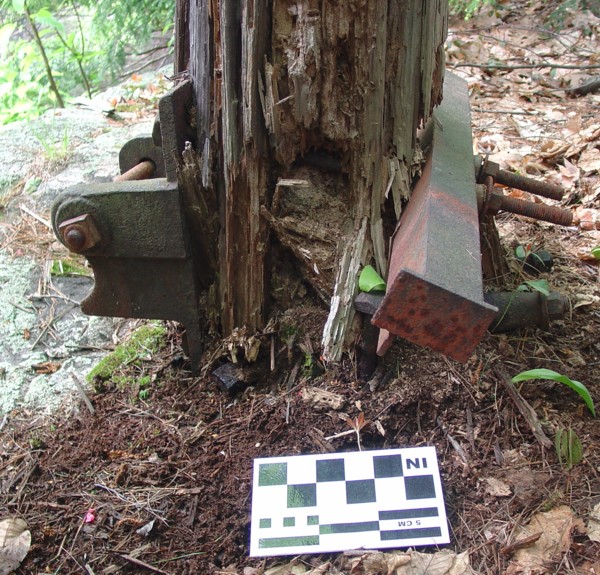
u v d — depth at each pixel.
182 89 0.59
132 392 0.68
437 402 0.60
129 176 0.70
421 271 0.46
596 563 0.49
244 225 0.61
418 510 0.53
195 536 0.54
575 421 0.60
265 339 0.65
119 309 0.65
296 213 0.62
